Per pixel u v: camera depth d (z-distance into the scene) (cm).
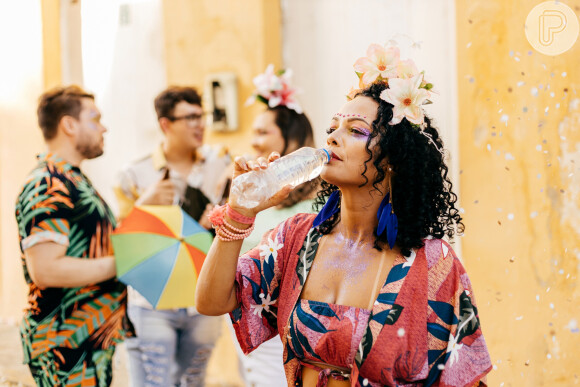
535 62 325
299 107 310
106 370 294
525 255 330
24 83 609
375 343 155
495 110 344
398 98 162
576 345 310
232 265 165
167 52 495
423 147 167
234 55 473
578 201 310
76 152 301
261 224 273
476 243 353
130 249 290
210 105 475
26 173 614
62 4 595
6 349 548
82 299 285
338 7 471
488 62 348
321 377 164
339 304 165
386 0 445
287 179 158
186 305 291
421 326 157
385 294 160
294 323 167
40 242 271
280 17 490
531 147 327
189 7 485
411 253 163
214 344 366
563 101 314
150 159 391
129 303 353
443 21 412
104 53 592
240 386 464
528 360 325
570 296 312
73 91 302
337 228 177
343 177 165
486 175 350
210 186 389
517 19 331
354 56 467
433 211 171
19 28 607
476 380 157
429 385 158
